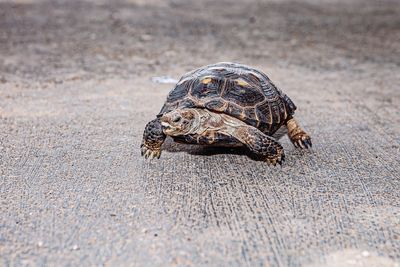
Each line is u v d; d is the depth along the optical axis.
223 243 0.91
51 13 2.88
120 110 1.34
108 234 0.93
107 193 1.01
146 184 1.04
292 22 2.77
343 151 1.16
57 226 0.94
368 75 1.67
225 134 1.05
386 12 3.15
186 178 1.06
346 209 0.99
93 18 2.74
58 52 1.92
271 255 0.90
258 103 1.08
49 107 1.35
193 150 1.14
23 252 0.90
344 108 1.38
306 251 0.90
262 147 1.06
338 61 1.87
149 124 1.09
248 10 3.22
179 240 0.92
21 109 1.33
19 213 0.97
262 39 2.29
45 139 1.18
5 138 1.18
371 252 0.90
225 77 1.09
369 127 1.27
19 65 1.69
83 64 1.74
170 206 0.98
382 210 0.99
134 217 0.96
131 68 1.69
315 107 1.38
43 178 1.05
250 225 0.95
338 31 2.50
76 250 0.90
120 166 1.09
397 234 0.94
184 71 1.66
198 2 3.57
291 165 1.10
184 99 1.07
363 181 1.06
